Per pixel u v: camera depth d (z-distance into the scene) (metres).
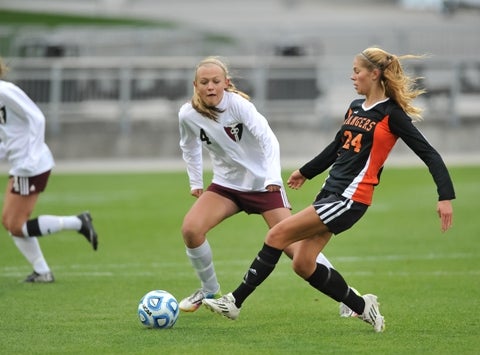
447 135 87.38
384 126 23.83
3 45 100.50
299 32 115.12
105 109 90.44
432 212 54.78
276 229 24.44
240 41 116.06
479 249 42.34
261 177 27.31
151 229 49.44
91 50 104.38
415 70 88.25
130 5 184.62
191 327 26.27
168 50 108.38
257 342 24.11
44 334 25.33
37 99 89.44
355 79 24.34
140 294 32.16
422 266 38.09
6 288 33.28
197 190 28.81
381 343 23.95
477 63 88.50
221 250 43.09
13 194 33.84
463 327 26.09
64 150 89.12
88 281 34.94
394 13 167.62
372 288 33.25
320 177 74.50
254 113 26.61
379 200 60.38
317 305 30.12
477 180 68.38
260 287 33.88
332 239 45.94
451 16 155.38
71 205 59.06
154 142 89.38
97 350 23.25
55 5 181.50
